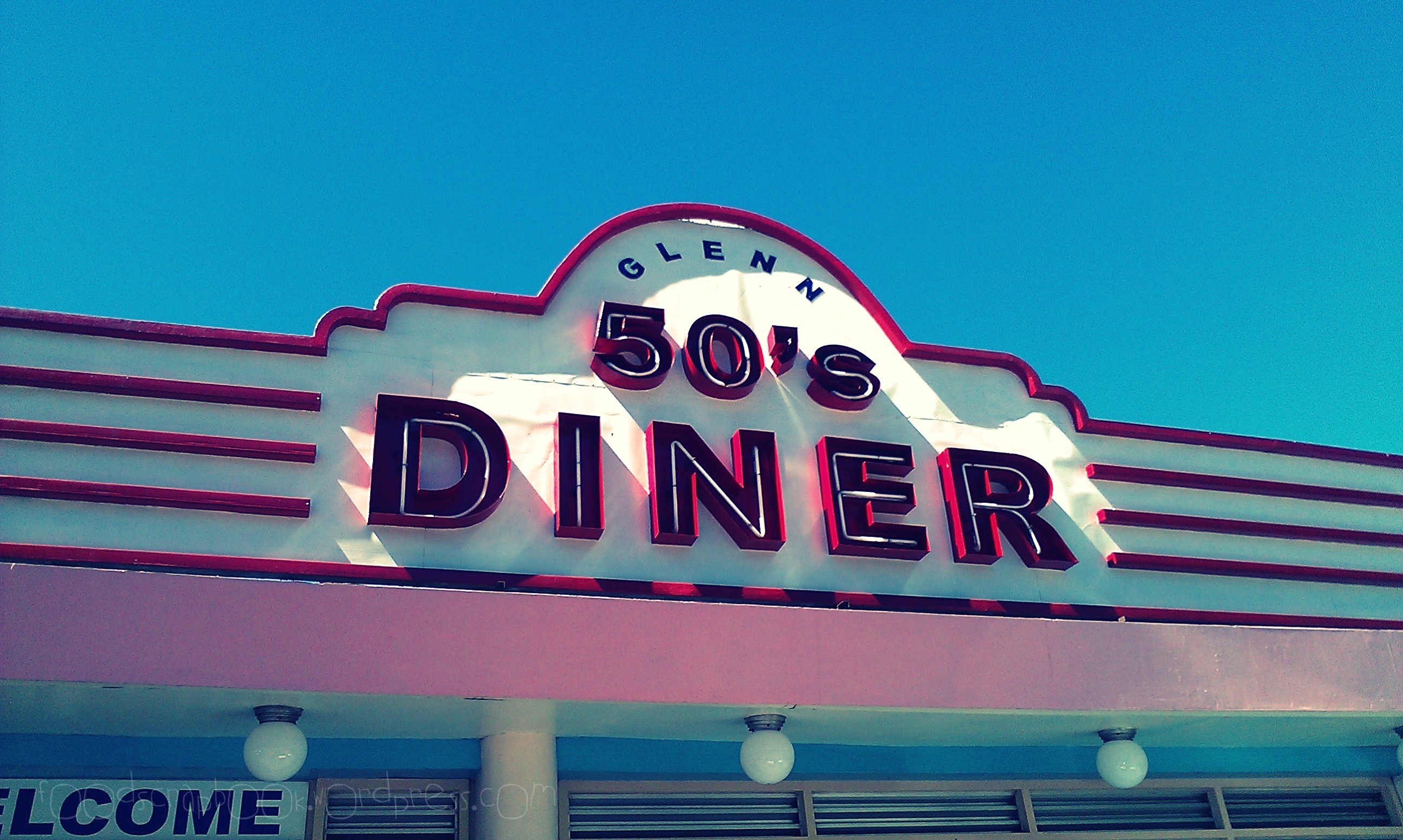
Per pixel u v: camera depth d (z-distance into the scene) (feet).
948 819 35.60
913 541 36.09
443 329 35.47
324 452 32.19
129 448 30.55
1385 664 35.35
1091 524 39.96
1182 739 37.47
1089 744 36.94
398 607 26.17
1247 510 42.91
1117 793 37.96
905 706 29.60
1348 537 43.27
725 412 37.14
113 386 31.04
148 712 26.50
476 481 32.55
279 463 31.58
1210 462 43.45
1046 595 37.65
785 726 32.12
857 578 35.55
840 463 37.09
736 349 37.91
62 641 23.57
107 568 28.58
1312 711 33.65
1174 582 39.86
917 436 39.29
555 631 27.25
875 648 29.94
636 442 35.55
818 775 34.40
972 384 41.39
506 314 36.47
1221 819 38.40
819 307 40.86
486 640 26.61
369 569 30.42
